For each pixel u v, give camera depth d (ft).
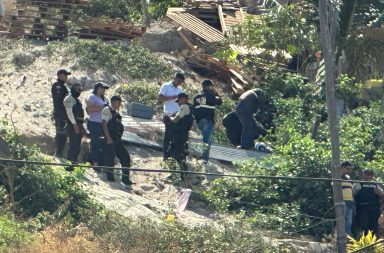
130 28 327.47
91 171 231.91
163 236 191.01
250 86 297.94
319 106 282.36
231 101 284.61
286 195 232.73
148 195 231.09
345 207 215.31
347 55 311.47
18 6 326.85
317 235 223.92
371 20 312.91
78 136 230.68
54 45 305.94
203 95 254.68
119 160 238.07
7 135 210.38
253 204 229.86
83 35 326.65
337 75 306.35
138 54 306.76
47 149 246.88
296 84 294.05
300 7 314.96
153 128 264.52
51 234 183.21
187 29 327.88
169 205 223.92
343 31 304.71
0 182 205.36
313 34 309.63
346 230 217.97
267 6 341.00
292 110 279.90
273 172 236.22
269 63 311.47
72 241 180.86
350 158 241.76
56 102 234.99
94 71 294.87
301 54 312.91
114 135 230.89
